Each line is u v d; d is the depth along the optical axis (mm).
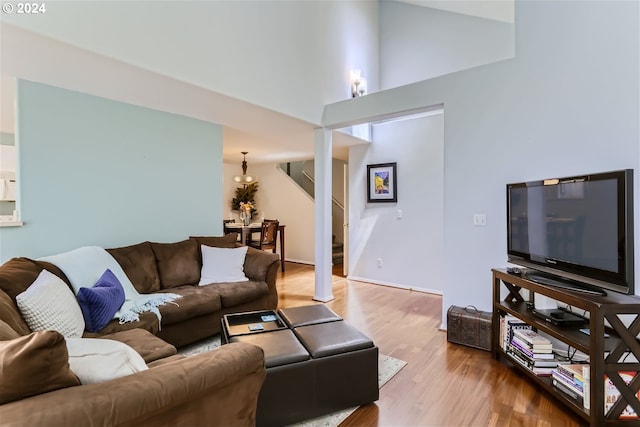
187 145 3631
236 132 4332
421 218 4684
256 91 3086
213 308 2818
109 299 2156
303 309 2490
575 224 2002
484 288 2928
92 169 2906
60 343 949
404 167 4840
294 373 1741
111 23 2098
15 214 2604
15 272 1838
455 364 2445
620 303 1671
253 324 2209
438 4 4574
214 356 1232
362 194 5293
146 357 1658
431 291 4574
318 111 3891
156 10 2324
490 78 2881
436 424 1777
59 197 2711
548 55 2604
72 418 843
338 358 1857
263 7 3131
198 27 2588
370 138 5133
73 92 2768
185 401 1078
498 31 4465
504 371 2338
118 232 3096
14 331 1257
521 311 2312
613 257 1764
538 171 2654
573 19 2484
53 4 1857
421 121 4672
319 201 4117
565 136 2523
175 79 2473
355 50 4641
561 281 2113
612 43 2309
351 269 5445
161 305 2504
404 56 5160
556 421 1790
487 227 2908
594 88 2389
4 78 2551
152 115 3316
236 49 2883
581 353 2182
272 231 5840
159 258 3127
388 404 1957
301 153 5977
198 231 3770
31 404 852
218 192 3961
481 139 2932
